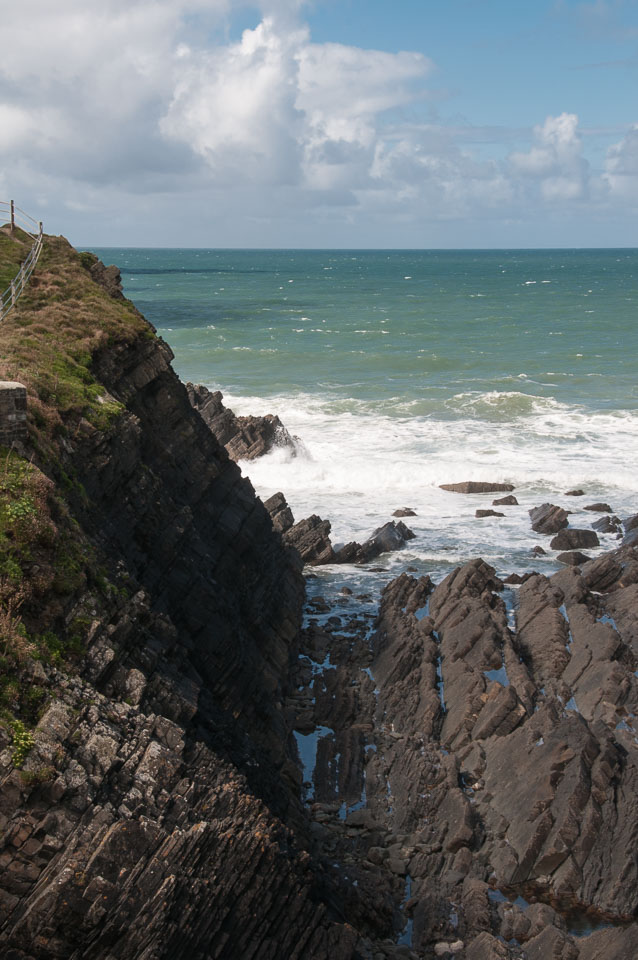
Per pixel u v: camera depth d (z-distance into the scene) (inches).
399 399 2839.6
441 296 7475.4
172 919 508.7
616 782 879.1
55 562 665.0
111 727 574.6
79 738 553.0
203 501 1158.3
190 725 695.1
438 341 4274.1
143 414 1096.8
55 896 481.1
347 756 1009.5
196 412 1211.9
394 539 1664.6
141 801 544.7
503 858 833.5
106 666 630.5
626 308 6077.8
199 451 1173.7
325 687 1175.6
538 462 2138.3
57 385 909.8
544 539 1694.1
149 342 1165.1
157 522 947.3
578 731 928.3
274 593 1278.3
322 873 759.1
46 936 480.1
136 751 572.7
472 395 2844.5
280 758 960.9
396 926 774.5
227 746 770.2
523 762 923.4
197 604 956.0
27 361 952.9
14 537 652.7
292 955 586.2
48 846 501.7
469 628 1217.4
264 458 2133.4
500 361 3619.6
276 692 1104.8
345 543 1678.2
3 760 515.5
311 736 1081.4
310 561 1596.9
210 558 1048.8
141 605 737.6
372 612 1401.3
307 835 846.5
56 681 585.3
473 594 1348.4
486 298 7209.6
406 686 1146.0
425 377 3282.5
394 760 1003.3
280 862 597.3
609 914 780.6
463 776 966.4
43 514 684.7
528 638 1242.6
